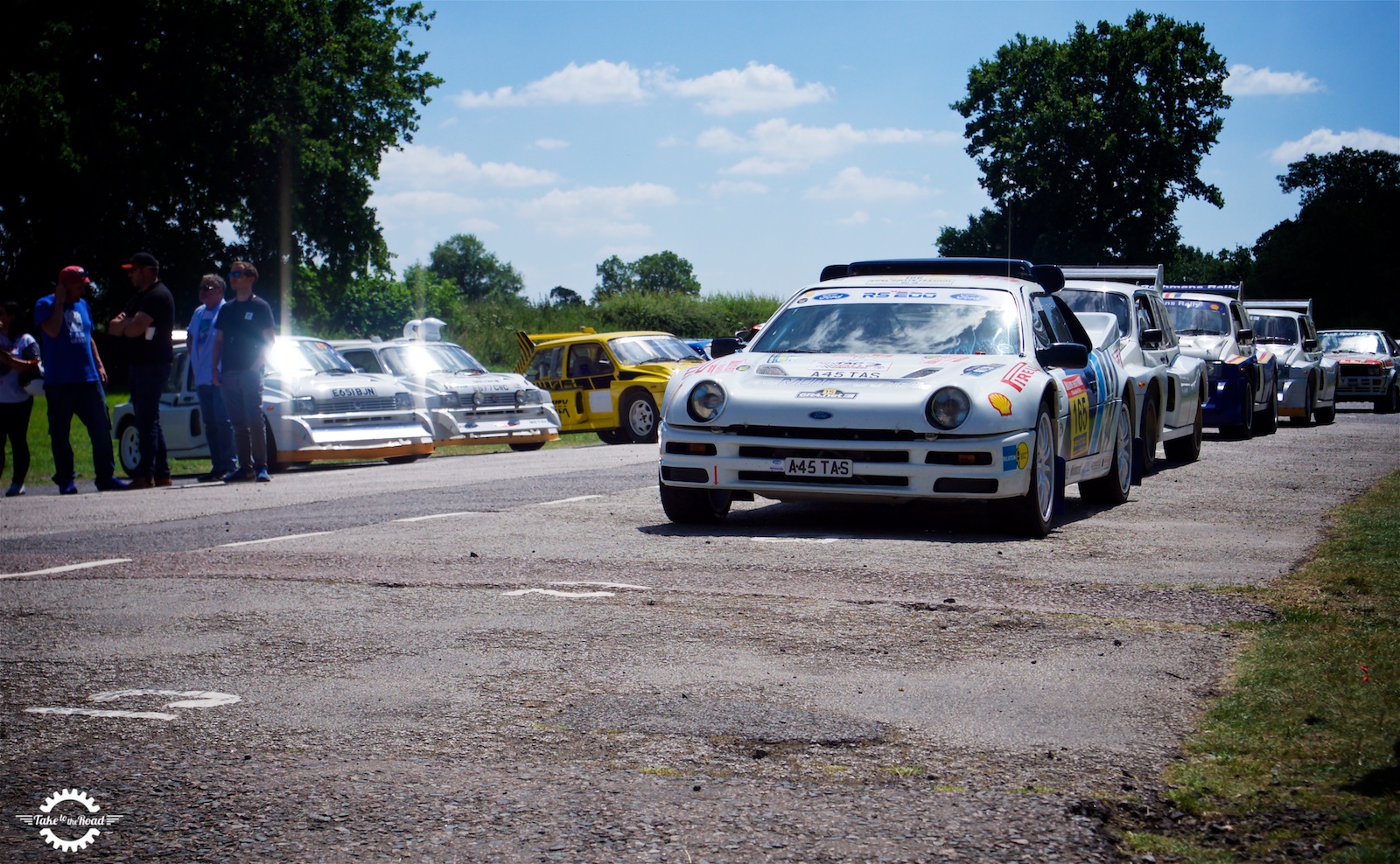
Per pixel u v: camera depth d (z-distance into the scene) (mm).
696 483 7742
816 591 5695
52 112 36656
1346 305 99188
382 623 5148
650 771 3316
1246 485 10695
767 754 3447
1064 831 2842
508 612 5316
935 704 3912
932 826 2889
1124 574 6109
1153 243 59969
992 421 7250
